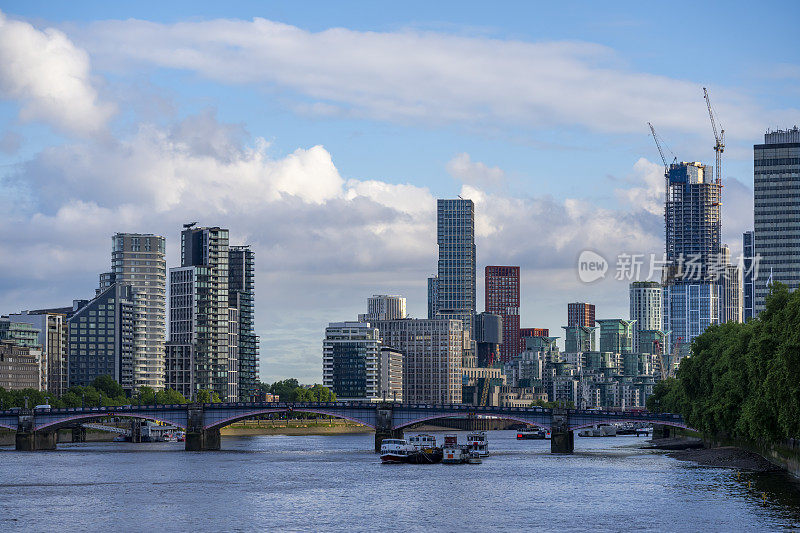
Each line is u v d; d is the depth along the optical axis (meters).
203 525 186.88
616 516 190.25
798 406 189.12
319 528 183.12
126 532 180.25
